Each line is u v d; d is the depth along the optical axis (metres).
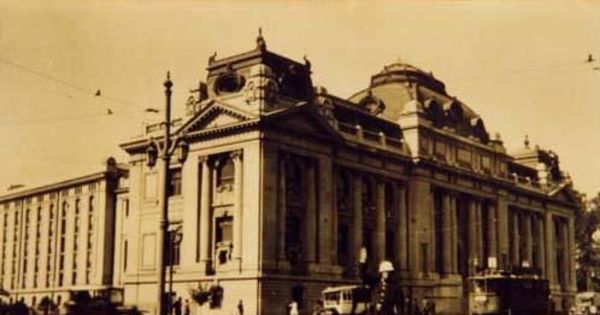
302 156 62.12
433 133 75.56
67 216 88.00
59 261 87.88
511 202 88.62
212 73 63.72
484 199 83.62
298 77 63.75
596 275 108.19
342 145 65.69
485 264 82.50
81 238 85.31
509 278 59.62
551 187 96.75
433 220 74.81
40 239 91.12
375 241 69.56
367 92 77.44
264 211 57.56
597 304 82.69
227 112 60.09
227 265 58.69
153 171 67.62
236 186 59.06
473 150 82.06
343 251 66.69
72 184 87.12
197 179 62.12
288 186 60.84
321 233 62.72
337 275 63.50
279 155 59.84
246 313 56.38
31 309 42.25
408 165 73.44
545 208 95.94
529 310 61.28
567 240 99.94
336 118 67.81
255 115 58.00
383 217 70.19
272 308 56.88
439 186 76.25
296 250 60.62
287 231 60.50
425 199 73.62
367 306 54.72
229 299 57.75
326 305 55.22
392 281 63.62
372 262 68.81
